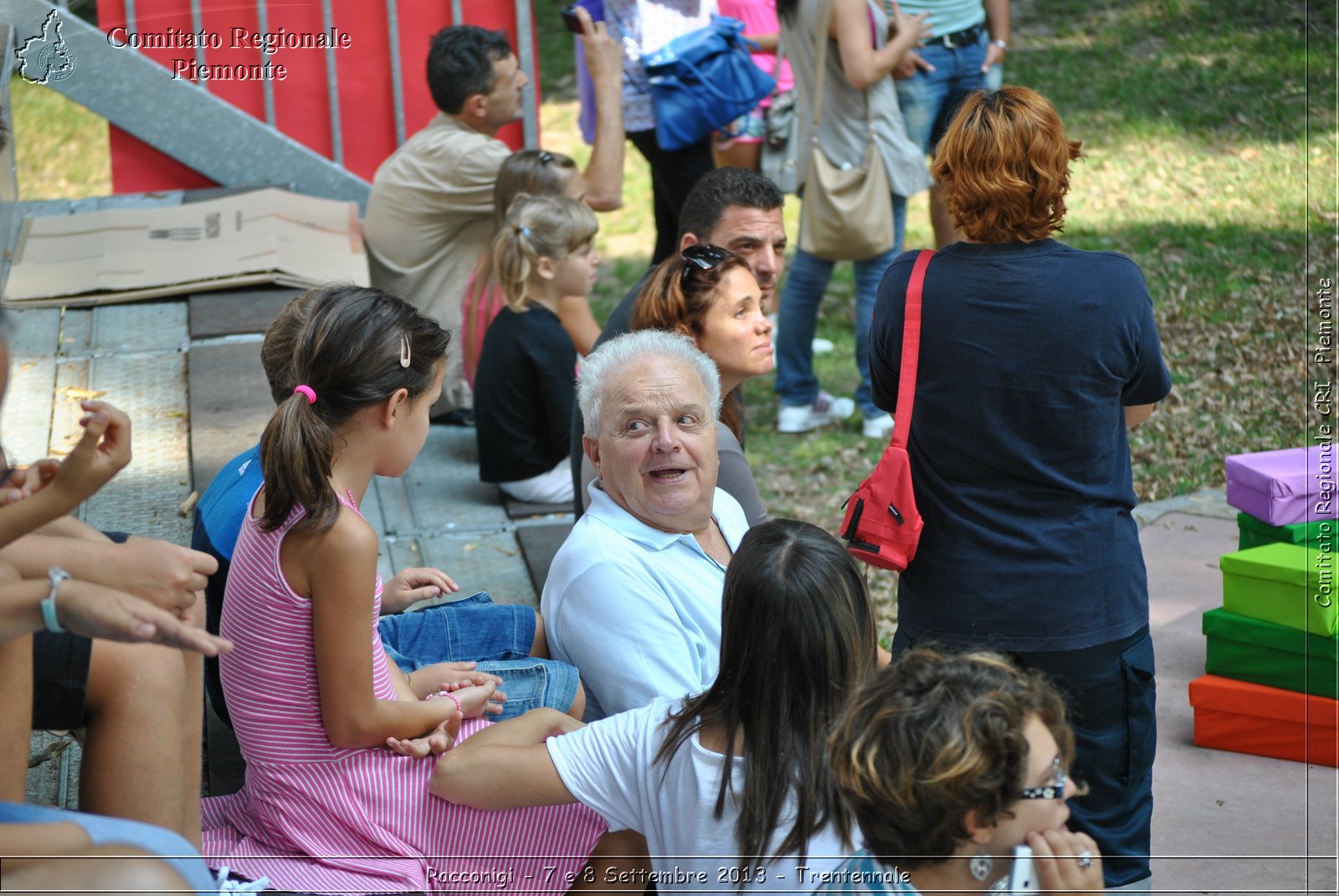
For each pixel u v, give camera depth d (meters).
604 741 2.19
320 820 2.25
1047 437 2.68
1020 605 2.71
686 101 6.15
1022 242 2.74
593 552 2.62
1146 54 11.67
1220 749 3.87
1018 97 2.68
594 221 4.52
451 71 5.54
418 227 5.58
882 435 6.47
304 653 2.25
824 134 6.08
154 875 1.69
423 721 2.31
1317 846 3.32
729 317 3.16
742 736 2.08
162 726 2.09
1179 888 3.15
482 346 4.76
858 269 6.35
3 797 1.94
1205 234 8.37
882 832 1.80
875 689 1.84
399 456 2.41
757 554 2.09
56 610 1.65
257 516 2.30
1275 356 6.80
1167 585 4.82
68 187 10.05
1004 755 1.73
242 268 5.46
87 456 1.80
